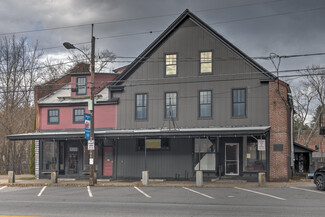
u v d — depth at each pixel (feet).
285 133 88.89
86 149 107.14
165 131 90.38
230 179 91.45
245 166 91.50
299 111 188.96
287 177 88.99
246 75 93.40
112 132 95.35
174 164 96.63
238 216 43.47
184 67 98.84
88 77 111.75
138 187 81.76
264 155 90.38
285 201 56.49
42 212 48.55
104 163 103.91
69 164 108.17
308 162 125.80
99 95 107.65
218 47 96.53
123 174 101.24
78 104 108.68
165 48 100.94
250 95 92.68
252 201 56.95
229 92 94.53
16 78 148.66
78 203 56.65
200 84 97.09
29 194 71.56
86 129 86.58
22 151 144.46
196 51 98.27
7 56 146.82
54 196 67.10
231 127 92.32
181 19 99.14
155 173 98.02
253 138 91.56
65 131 108.78
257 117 91.66
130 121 102.27
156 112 100.01
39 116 112.06
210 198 61.31
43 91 122.21
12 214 47.21
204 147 94.48
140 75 102.47
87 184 89.30
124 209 49.98
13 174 95.30
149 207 51.52
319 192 67.67
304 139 208.44
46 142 109.70
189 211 47.65
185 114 97.45
